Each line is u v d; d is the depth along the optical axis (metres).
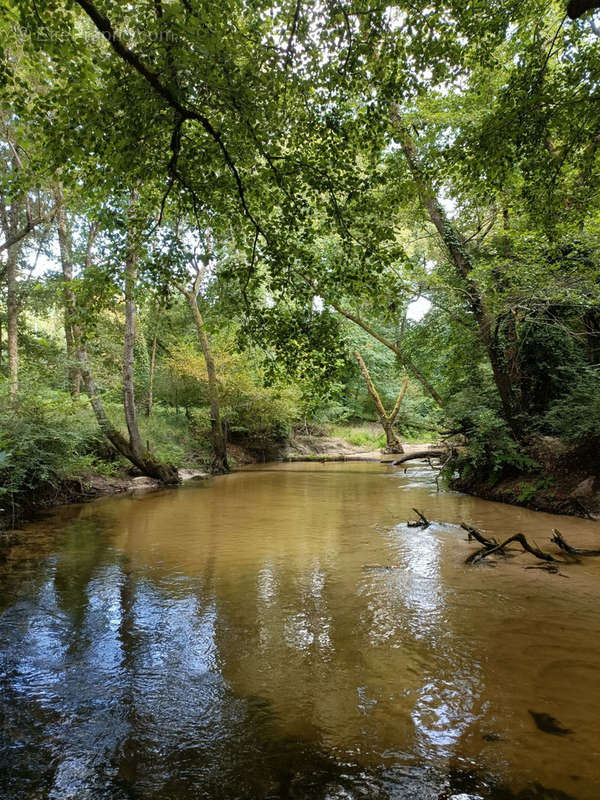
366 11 4.64
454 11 5.10
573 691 2.74
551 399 10.63
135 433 13.05
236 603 4.22
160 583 4.80
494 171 6.39
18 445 8.54
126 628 3.72
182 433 19.94
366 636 3.52
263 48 4.36
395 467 18.98
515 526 7.25
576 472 8.72
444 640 3.42
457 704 2.62
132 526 7.66
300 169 5.21
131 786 2.04
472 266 10.55
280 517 8.36
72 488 10.70
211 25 3.94
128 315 13.02
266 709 2.61
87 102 4.21
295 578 4.91
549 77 6.82
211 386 17.92
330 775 2.08
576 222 7.48
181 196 5.66
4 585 4.75
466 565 5.30
